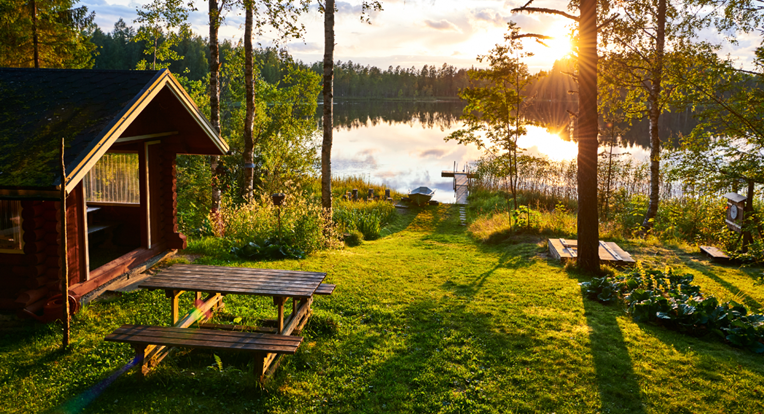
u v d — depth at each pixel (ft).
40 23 59.41
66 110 20.18
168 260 27.94
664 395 14.43
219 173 43.29
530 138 163.53
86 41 71.82
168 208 28.32
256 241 32.89
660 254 34.78
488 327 19.63
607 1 36.42
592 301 23.75
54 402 13.14
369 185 84.43
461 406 13.55
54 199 16.16
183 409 12.96
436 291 25.08
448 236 49.60
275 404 13.38
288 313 20.01
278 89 63.67
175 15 39.29
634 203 53.67
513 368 15.93
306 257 31.89
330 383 14.58
